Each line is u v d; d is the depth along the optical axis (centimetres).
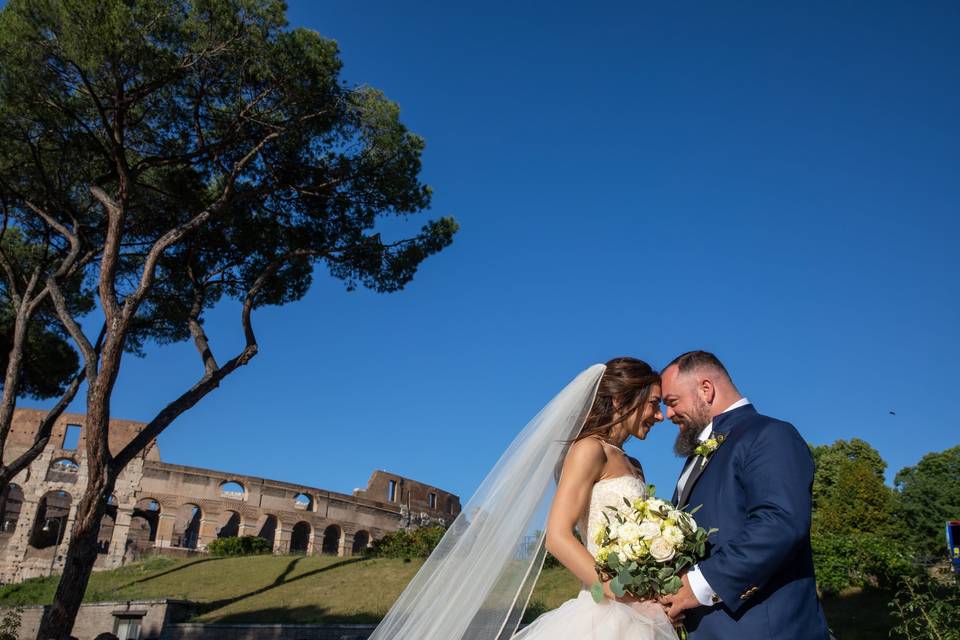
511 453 328
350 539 4859
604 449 308
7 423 1373
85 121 1359
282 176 1479
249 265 1630
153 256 1276
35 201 1478
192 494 4369
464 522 318
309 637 1961
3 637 1881
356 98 1417
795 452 271
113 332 1229
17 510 4803
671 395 319
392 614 316
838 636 1181
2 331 1723
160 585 2792
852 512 2783
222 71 1304
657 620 264
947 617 629
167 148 1427
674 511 271
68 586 1138
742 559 252
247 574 2831
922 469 3375
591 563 281
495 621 298
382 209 1578
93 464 1198
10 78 1220
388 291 1658
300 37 1288
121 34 1140
